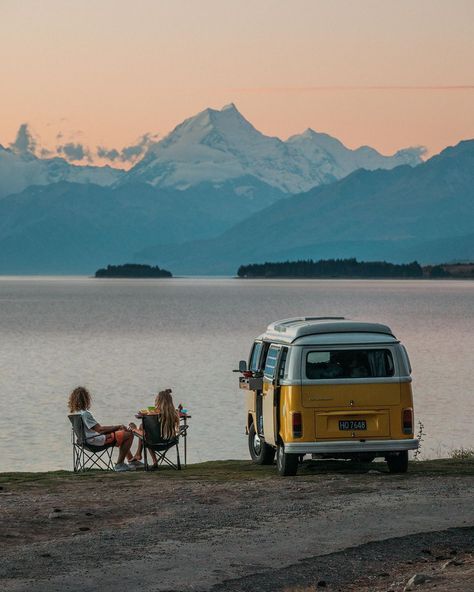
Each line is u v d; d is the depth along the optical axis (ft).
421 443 146.20
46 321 555.28
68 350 344.28
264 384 81.10
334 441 72.43
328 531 55.31
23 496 67.26
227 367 279.49
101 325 510.58
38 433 158.10
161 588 44.60
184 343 376.68
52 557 49.85
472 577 44.80
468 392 213.87
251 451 89.25
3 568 47.67
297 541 53.16
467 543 52.65
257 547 51.96
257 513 60.34
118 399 205.46
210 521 58.18
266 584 45.44
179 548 51.75
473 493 66.13
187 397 208.13
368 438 72.74
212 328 478.59
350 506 62.03
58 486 71.82
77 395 82.43
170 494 67.36
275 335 80.59
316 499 64.54
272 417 76.95
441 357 308.40
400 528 55.93
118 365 287.07
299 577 46.62
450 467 81.30
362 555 50.49
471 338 397.80
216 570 47.62
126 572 47.09
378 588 44.80
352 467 82.33
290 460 74.64
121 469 81.76
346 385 72.59
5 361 301.84
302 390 72.59
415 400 200.95
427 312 639.76
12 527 56.90
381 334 73.97
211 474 77.66
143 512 61.16
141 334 433.48
